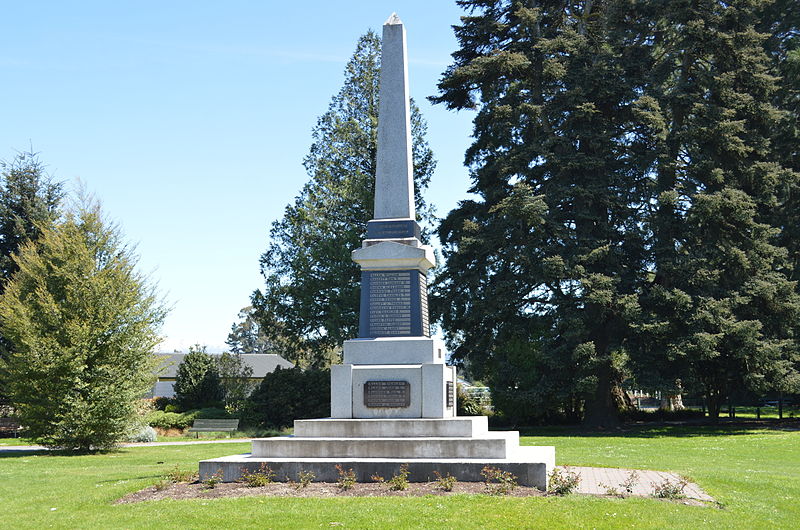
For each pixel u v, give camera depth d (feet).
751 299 129.29
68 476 62.23
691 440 102.89
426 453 51.67
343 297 151.43
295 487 47.73
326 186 163.73
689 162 137.49
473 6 150.20
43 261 97.60
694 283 126.21
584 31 143.84
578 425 141.69
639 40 149.38
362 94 170.30
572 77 133.80
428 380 57.06
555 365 124.88
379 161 64.28
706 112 131.23
